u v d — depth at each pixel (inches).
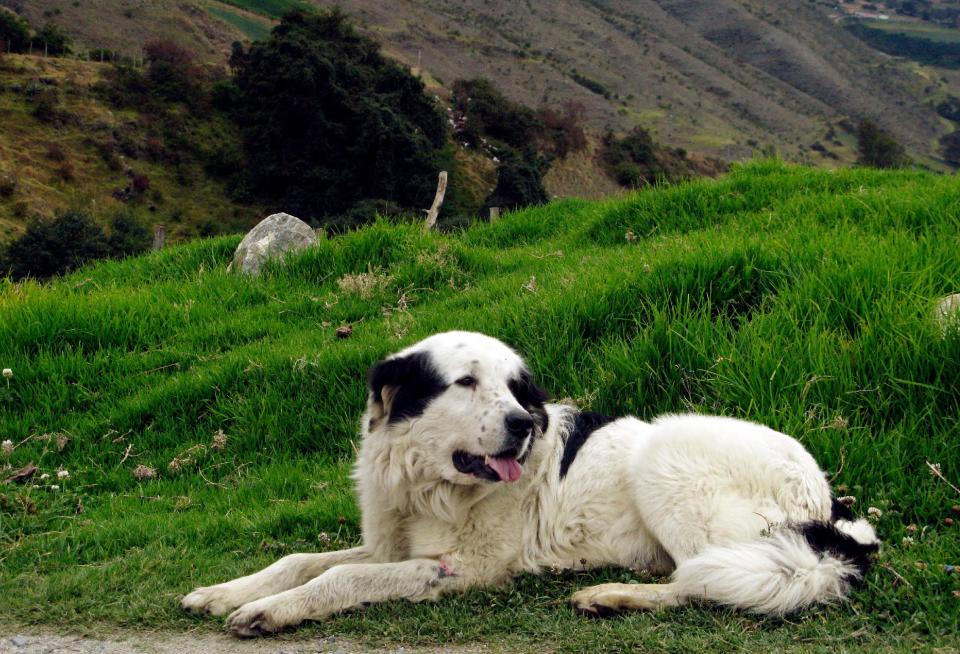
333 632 145.8
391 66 2536.9
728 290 282.8
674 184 530.6
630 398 240.1
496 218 636.1
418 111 2564.0
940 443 190.5
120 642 145.9
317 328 369.7
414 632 143.5
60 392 312.7
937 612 137.3
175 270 494.6
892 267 261.1
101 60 3078.2
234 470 267.6
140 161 2464.3
